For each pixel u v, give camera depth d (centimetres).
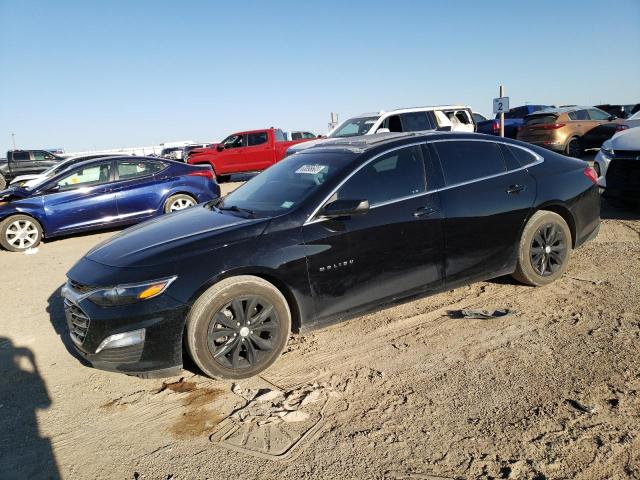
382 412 294
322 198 371
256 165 1964
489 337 379
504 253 440
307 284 356
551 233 462
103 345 321
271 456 262
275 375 347
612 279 476
